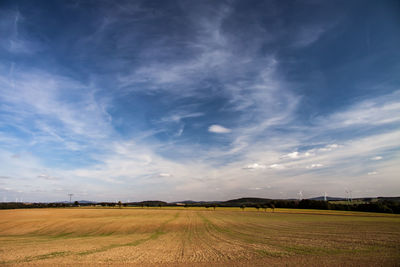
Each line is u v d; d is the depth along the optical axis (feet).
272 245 83.30
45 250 76.07
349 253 65.57
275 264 56.13
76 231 144.36
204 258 64.90
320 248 74.43
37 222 185.98
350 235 103.50
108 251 75.36
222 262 59.93
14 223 180.75
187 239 106.01
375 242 82.94
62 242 97.40
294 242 88.43
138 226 163.73
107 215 259.19
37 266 55.52
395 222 172.04
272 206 376.89
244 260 61.36
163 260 62.69
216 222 188.96
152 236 118.93
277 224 169.37
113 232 139.44
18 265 56.34
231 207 510.17
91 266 56.08
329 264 54.34
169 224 174.60
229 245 86.12
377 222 172.86
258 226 157.38
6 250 75.92
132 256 67.72
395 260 56.59
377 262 55.06
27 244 90.79
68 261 60.54
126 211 331.77
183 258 65.21
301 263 56.13
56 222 186.09
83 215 257.55
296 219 213.25
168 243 94.27
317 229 132.77
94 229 151.43
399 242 81.97
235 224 172.76
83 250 76.79
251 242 91.91
